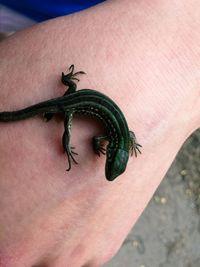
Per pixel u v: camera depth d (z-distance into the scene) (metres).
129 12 0.11
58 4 0.15
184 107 0.11
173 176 0.25
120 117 0.10
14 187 0.10
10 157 0.10
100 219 0.11
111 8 0.11
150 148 0.11
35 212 0.10
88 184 0.10
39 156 0.10
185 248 0.23
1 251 0.10
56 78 0.10
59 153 0.10
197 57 0.11
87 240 0.11
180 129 0.11
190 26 0.11
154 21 0.11
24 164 0.10
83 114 0.11
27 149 0.10
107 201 0.11
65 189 0.10
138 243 0.23
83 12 0.11
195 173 0.25
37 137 0.10
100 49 0.11
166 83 0.11
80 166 0.10
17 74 0.10
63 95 0.10
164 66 0.11
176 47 0.11
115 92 0.11
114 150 0.11
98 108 0.11
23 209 0.10
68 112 0.10
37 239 0.10
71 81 0.10
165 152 0.11
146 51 0.11
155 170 0.11
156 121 0.11
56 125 0.10
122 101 0.11
